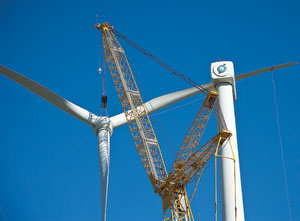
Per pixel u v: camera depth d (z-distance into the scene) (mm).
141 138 66375
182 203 58719
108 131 70375
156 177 62781
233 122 67062
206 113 58375
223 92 69188
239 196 62656
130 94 69938
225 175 63688
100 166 67438
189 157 57094
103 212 62906
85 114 70500
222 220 62281
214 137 54375
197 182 57750
